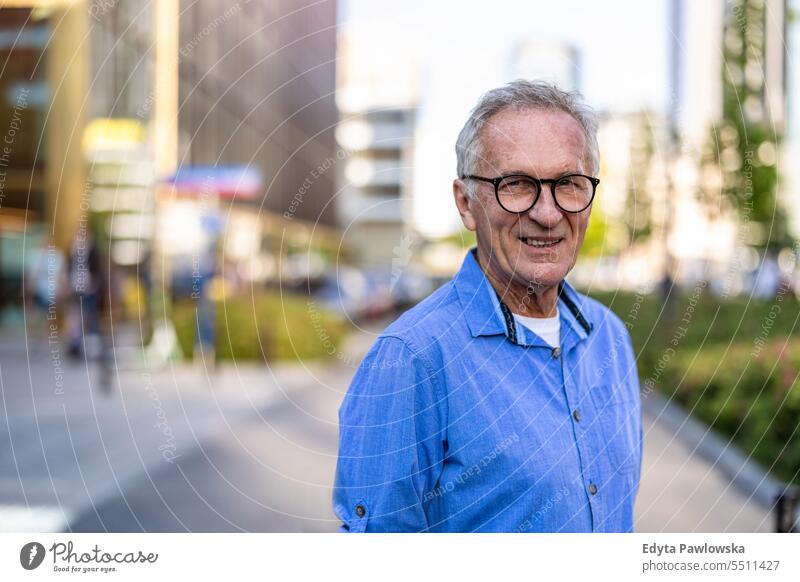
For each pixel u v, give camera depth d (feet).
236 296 48.26
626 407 5.64
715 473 19.42
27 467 18.19
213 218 37.17
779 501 9.95
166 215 37.83
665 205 30.78
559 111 5.09
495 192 5.01
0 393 29.22
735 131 26.86
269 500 16.69
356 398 4.96
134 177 38.32
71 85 41.09
